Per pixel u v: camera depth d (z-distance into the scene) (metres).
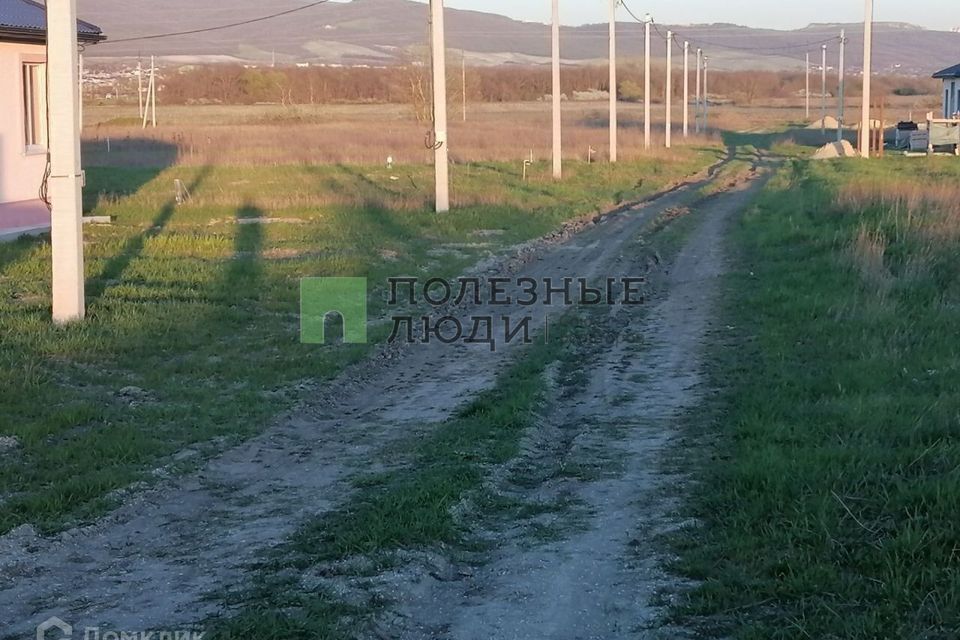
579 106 175.62
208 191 49.22
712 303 25.33
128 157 69.38
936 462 12.29
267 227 37.28
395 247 33.56
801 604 8.97
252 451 14.63
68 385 17.23
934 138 74.81
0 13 32.69
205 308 23.25
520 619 9.26
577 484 13.02
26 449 13.89
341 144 78.56
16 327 20.53
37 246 30.72
